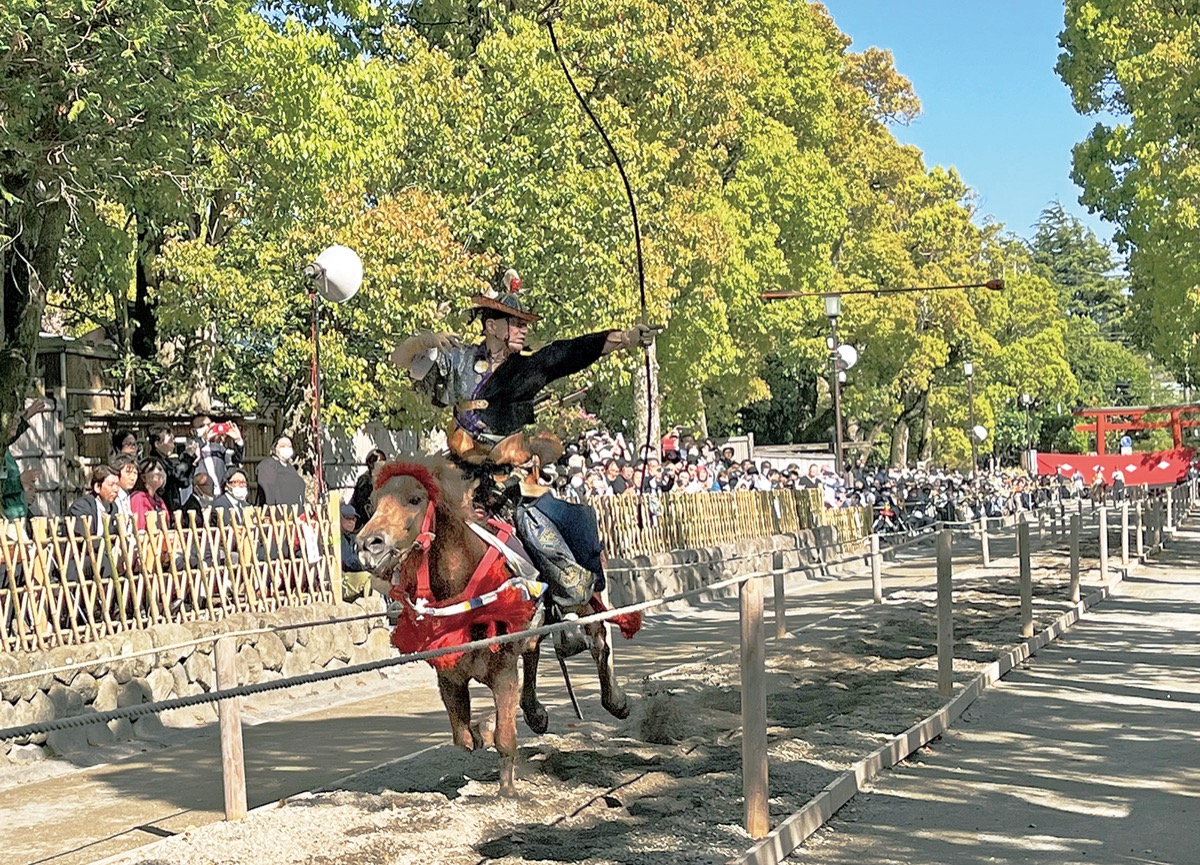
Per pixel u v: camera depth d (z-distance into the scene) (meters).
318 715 12.06
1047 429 90.88
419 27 29.89
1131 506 40.66
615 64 28.89
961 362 64.19
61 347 22.61
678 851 6.87
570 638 9.06
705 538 26.72
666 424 39.91
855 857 7.29
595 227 26.75
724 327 35.03
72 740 10.52
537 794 8.11
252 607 13.40
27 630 10.71
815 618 20.11
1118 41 39.34
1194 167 35.47
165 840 7.25
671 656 15.94
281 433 26.38
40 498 21.92
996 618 18.05
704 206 35.34
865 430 70.38
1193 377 42.69
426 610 7.40
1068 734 10.62
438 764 9.06
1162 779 9.08
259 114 19.81
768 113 43.50
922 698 11.53
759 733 7.27
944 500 46.00
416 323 21.84
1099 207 41.78
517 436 7.97
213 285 20.97
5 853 7.46
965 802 8.48
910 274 53.66
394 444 29.31
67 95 14.27
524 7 29.36
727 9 39.72
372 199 24.70
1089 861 7.20
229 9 16.62
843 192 46.31
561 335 27.14
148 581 12.06
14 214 15.59
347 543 15.42
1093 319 124.56
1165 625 18.08
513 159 25.81
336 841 7.16
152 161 15.66
